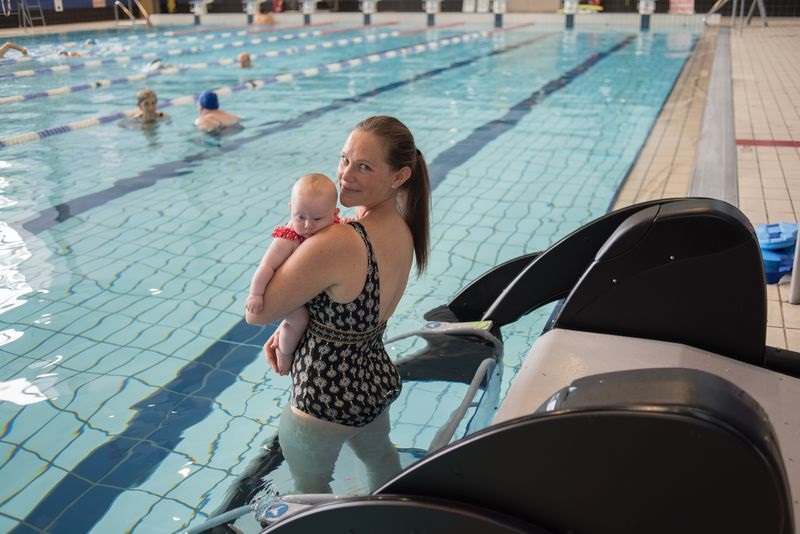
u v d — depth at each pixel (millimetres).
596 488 1120
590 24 16328
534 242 3471
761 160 4523
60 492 1807
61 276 3166
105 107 7344
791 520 1067
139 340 2607
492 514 1179
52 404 2205
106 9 18016
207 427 2070
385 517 1235
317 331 1735
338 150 5375
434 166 4895
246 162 5059
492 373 2100
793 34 12984
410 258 1812
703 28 14742
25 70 10047
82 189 4480
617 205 3994
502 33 14734
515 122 6285
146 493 1790
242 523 1596
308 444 1768
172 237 3623
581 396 1131
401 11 18328
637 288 1816
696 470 1052
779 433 1500
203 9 17984
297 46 12961
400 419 1882
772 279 2809
